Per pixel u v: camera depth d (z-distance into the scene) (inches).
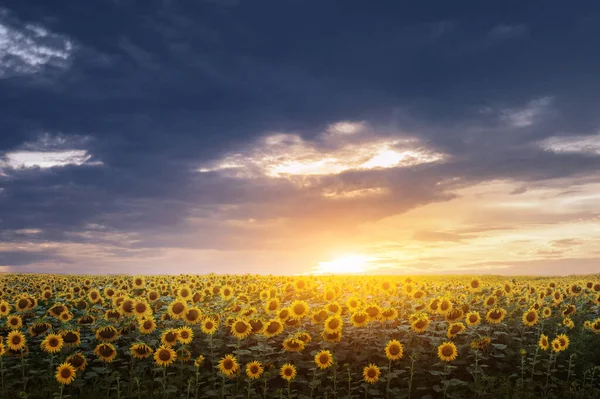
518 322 651.5
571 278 1563.7
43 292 802.8
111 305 764.6
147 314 616.1
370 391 503.8
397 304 679.7
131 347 558.6
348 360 571.5
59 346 532.7
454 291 874.1
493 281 1349.7
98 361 583.8
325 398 499.2
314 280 802.8
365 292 780.6
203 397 505.7
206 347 584.7
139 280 921.5
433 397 524.4
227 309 681.6
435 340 552.4
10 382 524.1
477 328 595.2
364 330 603.2
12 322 612.1
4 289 920.9
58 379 481.7
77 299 765.3
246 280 940.0
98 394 515.2
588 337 608.7
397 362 556.4
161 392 515.8
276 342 605.9
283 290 799.7
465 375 557.0
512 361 583.8
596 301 741.9
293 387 541.3
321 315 583.5
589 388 538.3
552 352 578.6
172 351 526.9
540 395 531.2
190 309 603.5
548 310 653.9
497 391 519.8
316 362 502.9
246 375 540.4
